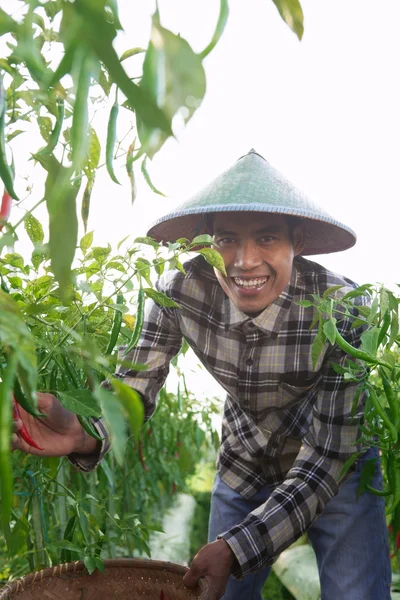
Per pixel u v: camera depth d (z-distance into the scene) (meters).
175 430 3.10
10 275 1.27
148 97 0.33
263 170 1.60
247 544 1.50
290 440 1.89
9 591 1.33
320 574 1.85
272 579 3.23
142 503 3.07
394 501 1.59
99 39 0.34
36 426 1.41
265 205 1.48
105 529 2.30
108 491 2.69
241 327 1.73
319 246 1.91
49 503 2.12
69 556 1.63
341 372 1.49
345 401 1.65
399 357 1.75
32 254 1.12
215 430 3.24
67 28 0.35
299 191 1.62
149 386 1.79
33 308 0.77
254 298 1.63
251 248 1.57
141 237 1.21
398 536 1.88
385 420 1.44
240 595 1.97
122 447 0.47
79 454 1.50
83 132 0.40
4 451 0.43
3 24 0.38
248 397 1.79
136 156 0.50
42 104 0.81
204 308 1.78
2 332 0.48
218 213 1.59
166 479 3.29
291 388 1.75
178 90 0.34
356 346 1.64
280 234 1.59
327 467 1.65
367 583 1.76
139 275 1.24
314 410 1.70
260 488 2.00
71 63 0.37
